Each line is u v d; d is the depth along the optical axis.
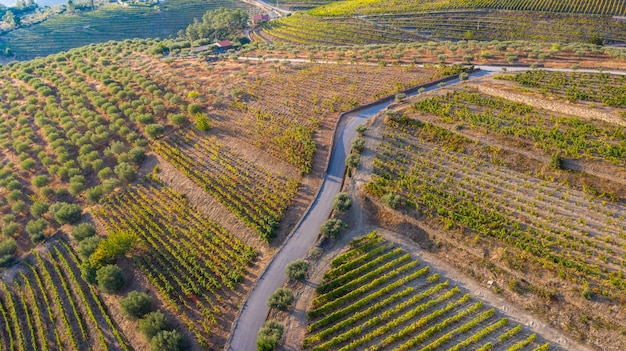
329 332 37.47
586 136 50.84
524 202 46.03
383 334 37.25
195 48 115.12
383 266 42.53
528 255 40.44
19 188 66.62
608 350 33.31
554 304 36.88
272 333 37.06
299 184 55.19
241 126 69.50
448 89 69.25
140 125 74.44
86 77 96.88
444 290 40.12
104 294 47.44
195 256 48.66
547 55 80.56
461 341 35.91
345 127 64.75
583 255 39.56
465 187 49.31
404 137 58.97
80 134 73.81
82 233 53.16
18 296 50.41
